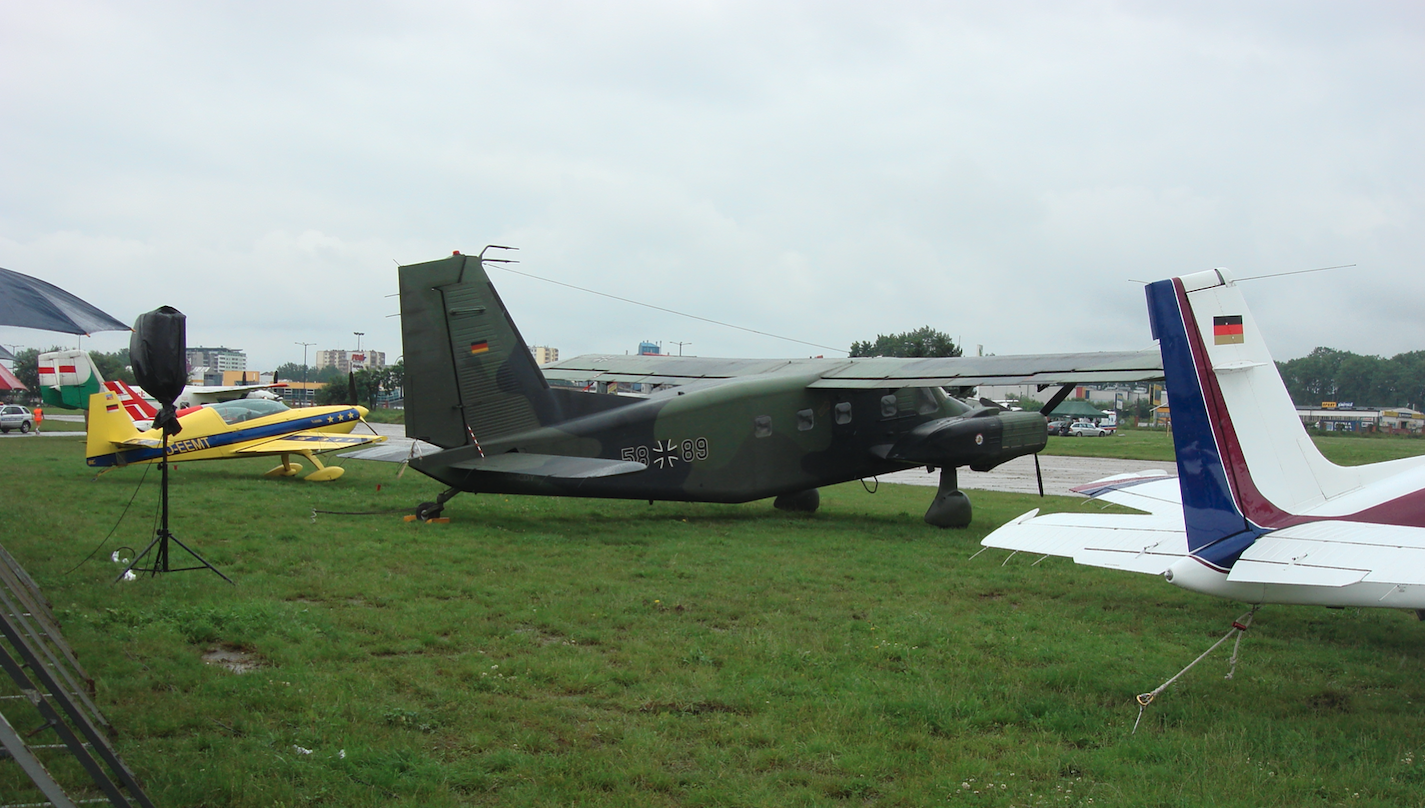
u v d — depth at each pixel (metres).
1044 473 32.75
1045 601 10.42
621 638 8.12
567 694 6.59
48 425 62.88
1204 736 6.06
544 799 4.87
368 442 22.50
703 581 10.69
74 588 9.06
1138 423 95.88
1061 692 6.98
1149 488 11.12
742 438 15.64
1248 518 7.28
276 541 12.21
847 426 16.53
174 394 9.46
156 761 4.98
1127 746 5.84
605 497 14.77
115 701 5.93
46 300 6.63
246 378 69.06
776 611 9.34
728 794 4.96
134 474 22.05
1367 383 151.88
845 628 8.67
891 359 16.67
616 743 5.70
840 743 5.74
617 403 14.94
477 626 8.21
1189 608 10.24
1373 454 44.31
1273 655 8.23
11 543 11.59
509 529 14.19
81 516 14.26
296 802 4.66
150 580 9.48
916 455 16.00
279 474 22.81
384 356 162.88
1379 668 8.03
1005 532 8.02
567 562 11.54
